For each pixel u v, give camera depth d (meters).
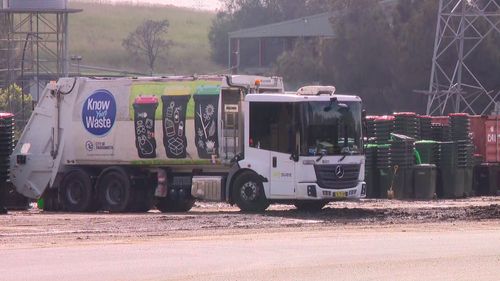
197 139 102.25
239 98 102.00
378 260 58.66
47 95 112.88
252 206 99.31
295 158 96.69
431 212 98.12
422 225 85.38
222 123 101.00
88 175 110.31
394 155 128.38
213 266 56.62
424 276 52.31
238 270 54.84
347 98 99.31
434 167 129.12
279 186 97.69
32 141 114.06
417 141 133.12
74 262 58.78
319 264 57.00
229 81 101.06
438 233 77.12
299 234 77.06
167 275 53.28
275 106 98.00
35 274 53.72
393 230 80.62
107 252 63.91
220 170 104.50
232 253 63.03
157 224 86.56
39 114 113.50
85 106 109.88
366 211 99.31
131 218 93.94
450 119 138.12
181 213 103.38
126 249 65.75
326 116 97.62
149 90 105.81
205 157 102.12
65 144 111.31
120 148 107.62
